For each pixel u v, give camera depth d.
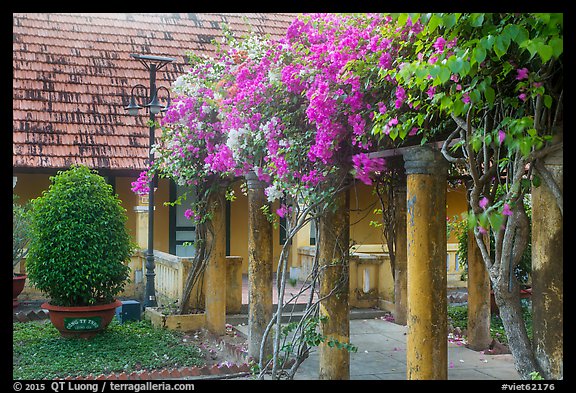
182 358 7.40
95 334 8.26
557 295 3.70
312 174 5.35
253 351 7.41
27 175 12.74
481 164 4.24
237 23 15.20
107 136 12.38
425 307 4.62
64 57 13.18
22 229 10.90
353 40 4.69
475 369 7.30
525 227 3.79
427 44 3.77
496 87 3.74
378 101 4.67
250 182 7.56
